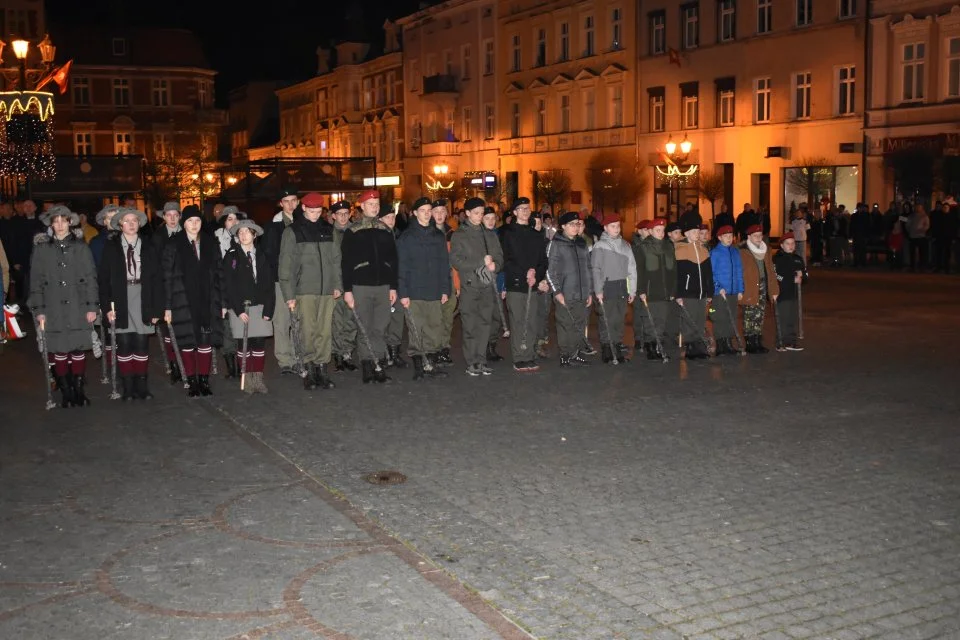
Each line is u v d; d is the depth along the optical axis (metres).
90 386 12.42
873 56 35.75
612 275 13.70
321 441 9.27
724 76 41.84
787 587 5.75
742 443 9.04
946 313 19.25
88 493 7.70
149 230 18.61
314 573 6.02
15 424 10.15
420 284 12.70
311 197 12.28
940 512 7.08
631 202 44.56
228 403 11.14
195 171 65.19
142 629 5.29
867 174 36.19
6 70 62.34
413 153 64.69
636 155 46.28
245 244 11.55
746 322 14.52
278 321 12.99
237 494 7.62
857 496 7.45
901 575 5.93
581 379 12.47
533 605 5.51
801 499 7.38
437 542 6.50
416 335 12.65
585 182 47.69
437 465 8.38
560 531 6.70
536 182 48.03
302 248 12.18
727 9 41.78
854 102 36.72
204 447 9.10
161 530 6.82
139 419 10.35
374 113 69.50
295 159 32.91
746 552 6.30
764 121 40.19
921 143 32.66
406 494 7.56
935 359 13.73
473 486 7.76
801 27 38.25
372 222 12.45
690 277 13.88
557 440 9.22
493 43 56.56
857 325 17.52
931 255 29.95
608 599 5.58
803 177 38.19
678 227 14.12
